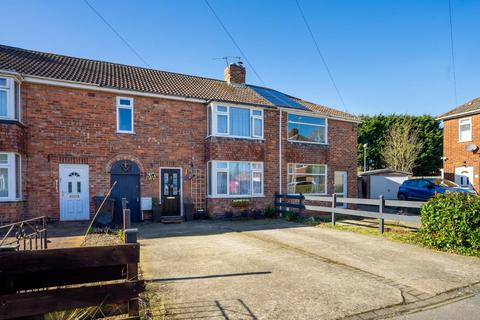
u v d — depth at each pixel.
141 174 13.34
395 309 4.40
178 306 4.39
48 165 11.76
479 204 7.57
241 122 15.28
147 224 12.52
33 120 11.57
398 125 36.72
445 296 4.91
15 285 3.44
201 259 6.87
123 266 3.84
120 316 3.88
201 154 14.72
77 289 3.51
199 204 14.52
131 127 13.31
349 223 12.60
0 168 10.52
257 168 15.63
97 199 11.50
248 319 4.03
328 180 18.19
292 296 4.79
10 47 13.79
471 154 21.00
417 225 11.95
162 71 17.31
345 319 4.09
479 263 6.69
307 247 8.12
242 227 11.77
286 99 18.91
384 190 23.25
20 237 6.54
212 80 18.48
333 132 18.73
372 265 6.49
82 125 12.38
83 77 12.93
